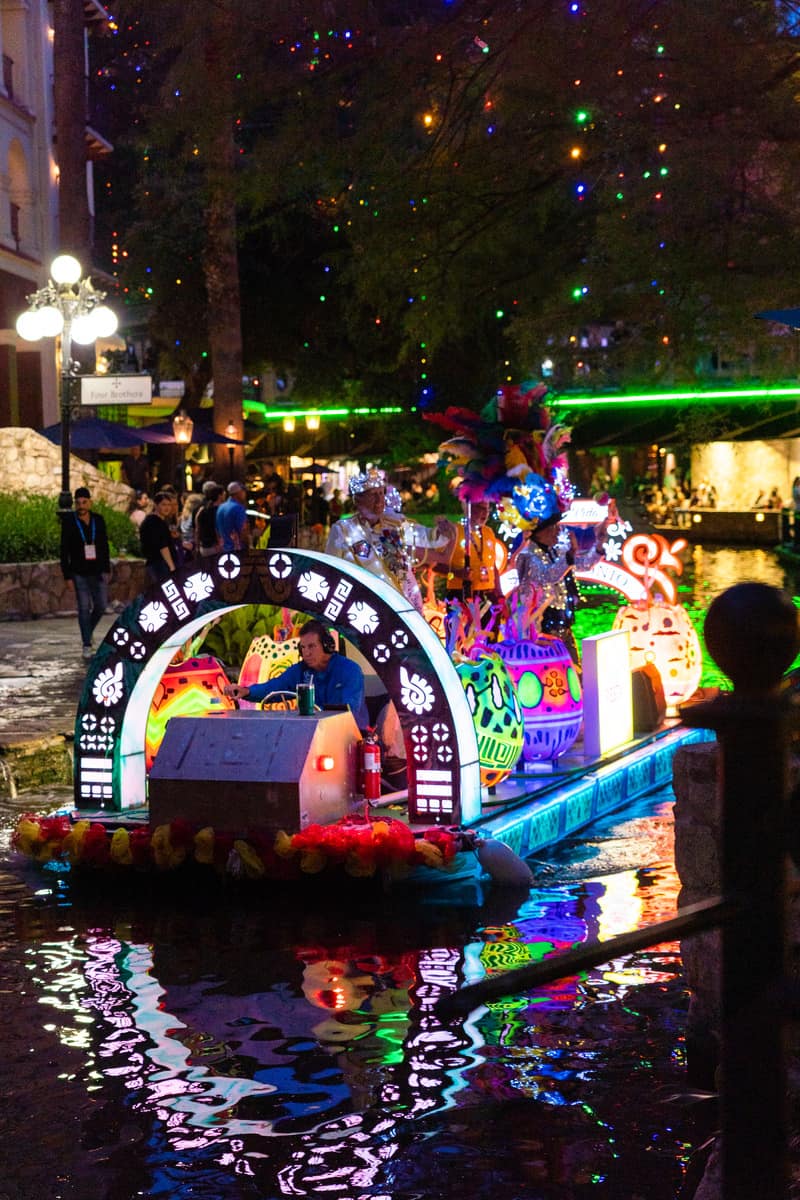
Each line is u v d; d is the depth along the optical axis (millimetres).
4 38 35938
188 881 7863
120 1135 4531
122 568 24047
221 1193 4125
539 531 9750
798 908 3885
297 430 57750
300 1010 5699
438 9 16344
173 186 45281
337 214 19906
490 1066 5031
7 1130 4590
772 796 1911
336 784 8039
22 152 35750
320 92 16344
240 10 15461
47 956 6520
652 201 16188
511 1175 4176
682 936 1918
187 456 46000
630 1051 5141
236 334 32625
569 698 9609
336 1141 4449
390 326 22062
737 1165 1951
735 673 1982
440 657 8242
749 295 16391
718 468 57500
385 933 6816
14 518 23344
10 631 20484
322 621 8352
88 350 29453
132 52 36281
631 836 8773
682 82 15133
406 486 55375
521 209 18672
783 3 14891
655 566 11711
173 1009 5738
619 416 54250
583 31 14586
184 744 7945
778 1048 1931
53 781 10430
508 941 6645
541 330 18562
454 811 8117
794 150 15281
